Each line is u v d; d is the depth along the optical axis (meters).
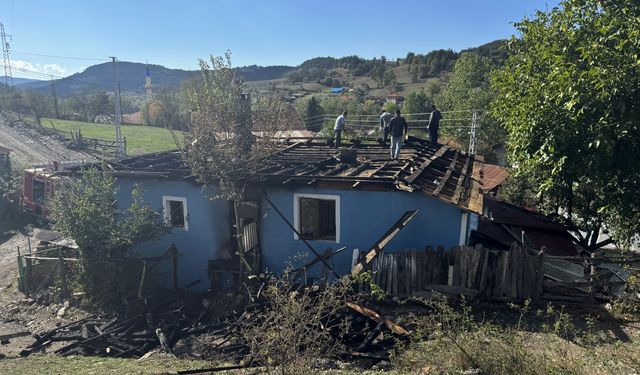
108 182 12.37
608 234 16.27
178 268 13.05
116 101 35.75
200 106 11.70
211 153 11.08
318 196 11.51
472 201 10.76
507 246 12.32
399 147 13.93
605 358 6.87
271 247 12.20
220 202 12.52
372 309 9.23
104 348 9.65
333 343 8.34
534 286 9.21
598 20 9.56
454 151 19.02
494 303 9.32
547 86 9.45
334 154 15.28
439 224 10.77
